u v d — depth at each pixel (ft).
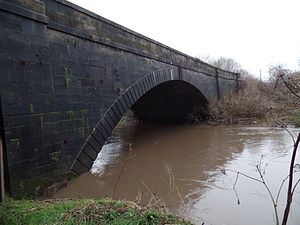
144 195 30.04
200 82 81.97
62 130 29.48
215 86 95.96
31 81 25.66
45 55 27.55
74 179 30.71
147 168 41.32
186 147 56.18
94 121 35.14
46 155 26.84
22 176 23.85
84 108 33.42
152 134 75.15
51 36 29.27
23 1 25.23
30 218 16.08
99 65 36.94
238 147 54.19
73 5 32.32
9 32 23.88
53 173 27.63
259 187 31.86
